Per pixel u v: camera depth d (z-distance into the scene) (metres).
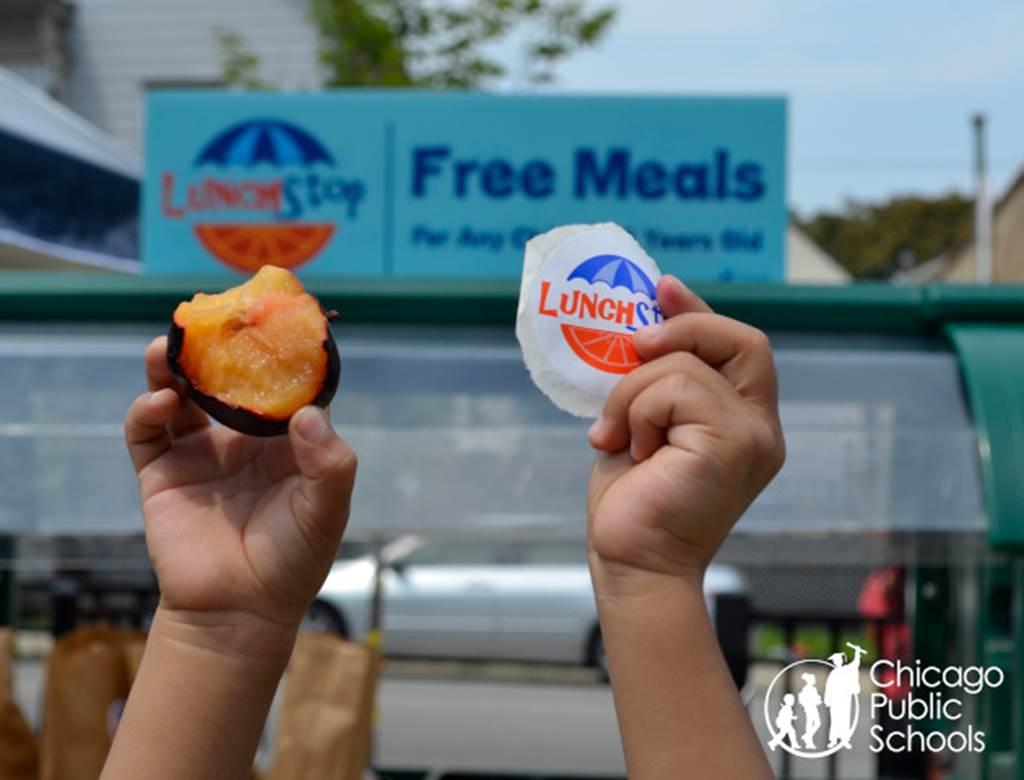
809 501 2.91
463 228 3.48
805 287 3.08
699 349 1.26
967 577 3.46
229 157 3.53
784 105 3.45
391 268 3.49
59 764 3.31
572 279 1.32
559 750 8.35
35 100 5.21
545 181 3.47
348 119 3.51
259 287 1.33
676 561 1.20
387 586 10.27
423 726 9.08
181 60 12.89
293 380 1.29
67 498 2.99
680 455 1.19
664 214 3.46
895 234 41.78
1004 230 18.34
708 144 3.46
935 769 3.73
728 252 3.45
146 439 1.34
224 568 1.29
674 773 1.16
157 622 1.30
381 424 2.98
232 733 1.27
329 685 3.33
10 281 3.12
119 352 3.06
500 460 2.95
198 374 1.30
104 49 12.99
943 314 3.05
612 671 1.21
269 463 1.35
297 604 1.29
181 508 1.33
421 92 3.49
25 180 4.64
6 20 12.88
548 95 3.47
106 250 5.15
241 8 12.69
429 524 2.93
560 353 1.31
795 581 9.59
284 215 3.51
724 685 1.18
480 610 10.34
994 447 2.78
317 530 1.27
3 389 3.03
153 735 1.25
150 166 3.54
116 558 3.71
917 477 2.89
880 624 4.54
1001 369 2.89
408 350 3.04
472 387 2.99
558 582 10.41
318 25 11.54
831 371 2.97
